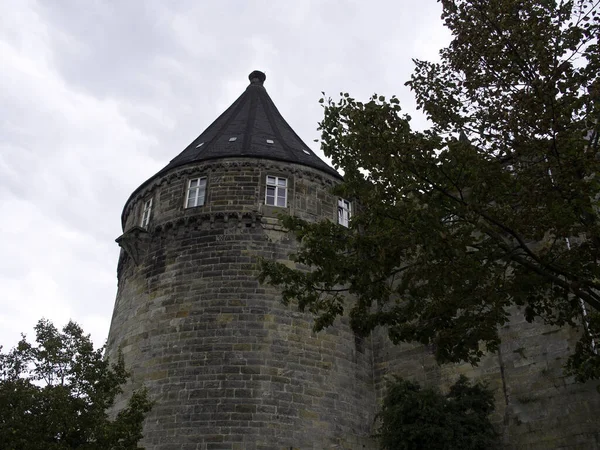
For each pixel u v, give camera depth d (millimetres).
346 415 26531
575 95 16031
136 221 31781
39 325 21203
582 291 15617
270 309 26875
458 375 26516
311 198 30219
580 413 22734
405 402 22469
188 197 30109
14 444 17844
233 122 35719
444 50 18125
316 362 26688
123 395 26312
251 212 28797
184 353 26031
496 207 16547
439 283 16141
